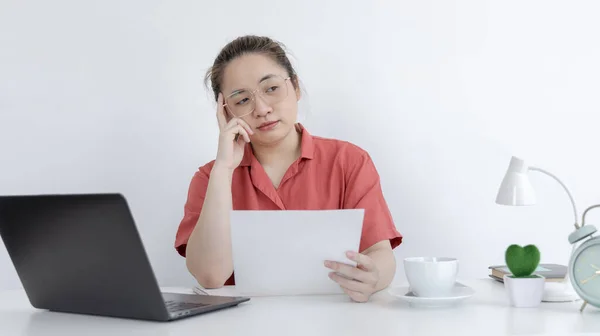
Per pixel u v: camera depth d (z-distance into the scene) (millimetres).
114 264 1120
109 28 2439
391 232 1869
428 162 2480
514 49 2488
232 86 1874
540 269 1585
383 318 1140
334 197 1993
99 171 2453
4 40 2438
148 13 2438
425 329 1034
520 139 2498
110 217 1076
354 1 2451
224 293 1527
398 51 2463
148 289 1104
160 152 2457
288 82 1892
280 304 1313
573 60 2498
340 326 1065
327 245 1352
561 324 1070
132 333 1043
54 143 2449
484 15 2479
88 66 2447
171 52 2447
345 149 2041
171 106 2451
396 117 2469
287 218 1331
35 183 2449
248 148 2033
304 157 1996
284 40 2453
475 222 2494
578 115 2500
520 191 1407
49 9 2438
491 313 1184
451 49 2477
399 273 2480
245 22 2453
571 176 2500
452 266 1269
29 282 1276
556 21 2494
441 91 2475
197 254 1638
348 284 1327
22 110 2445
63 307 1266
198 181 2037
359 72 2457
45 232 1180
